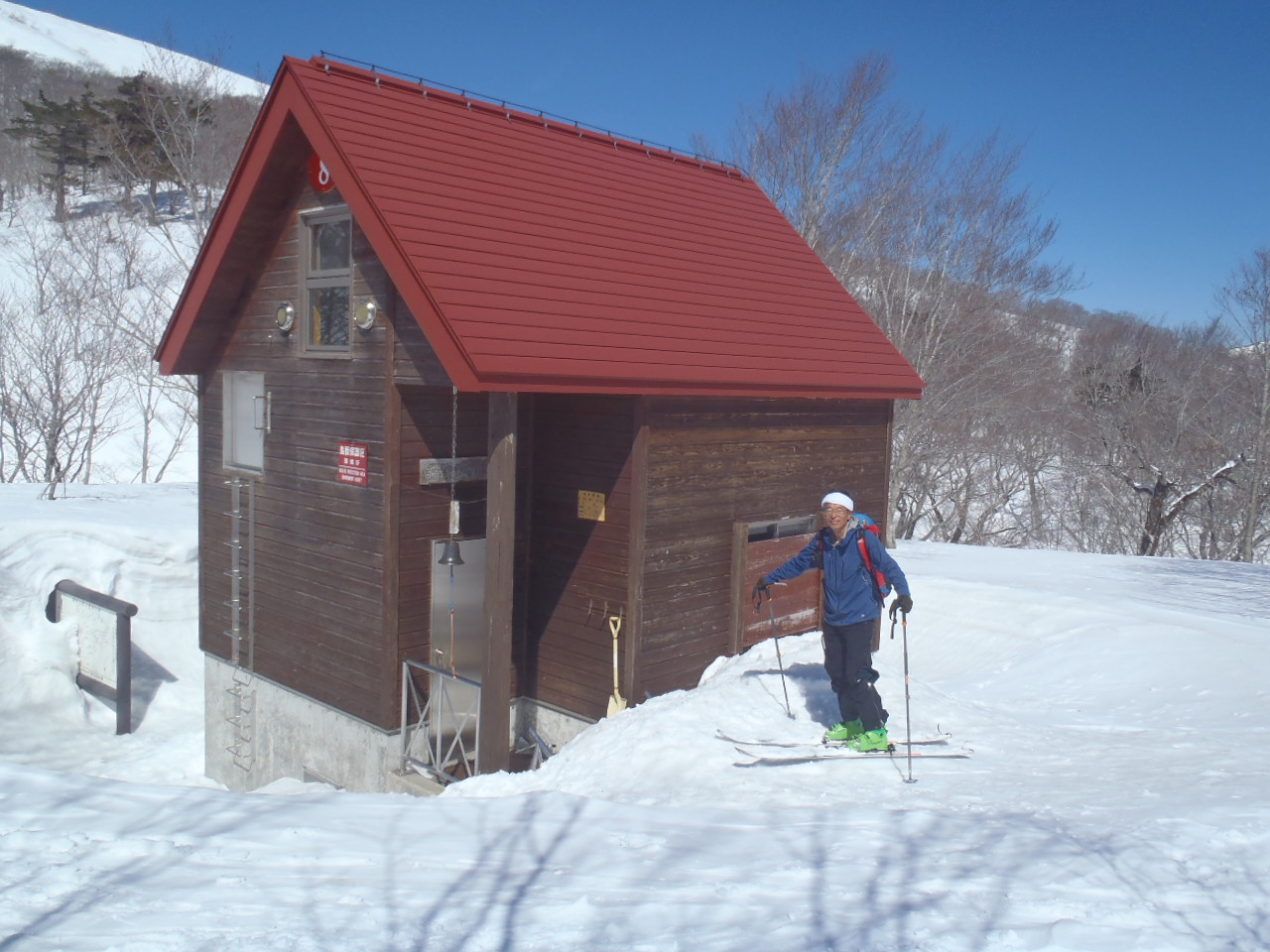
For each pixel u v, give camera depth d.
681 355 9.20
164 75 30.42
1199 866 4.40
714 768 6.75
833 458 11.38
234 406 11.45
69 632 14.23
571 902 4.28
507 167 10.20
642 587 9.27
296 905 4.28
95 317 28.52
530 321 8.24
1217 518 32.56
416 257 8.01
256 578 11.12
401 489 9.39
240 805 5.86
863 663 6.85
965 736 7.47
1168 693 9.63
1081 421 34.25
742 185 13.54
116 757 12.75
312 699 10.41
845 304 12.40
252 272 10.79
